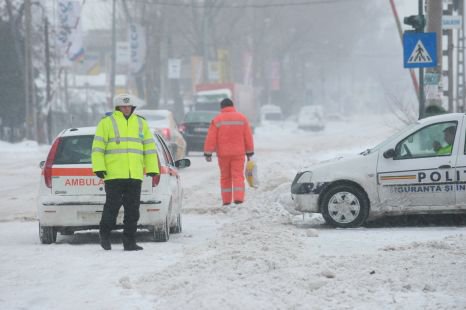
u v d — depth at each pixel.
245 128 38.25
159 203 27.31
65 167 27.59
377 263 20.84
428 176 30.19
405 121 63.75
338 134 157.38
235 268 20.41
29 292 19.20
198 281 18.95
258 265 20.50
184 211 38.25
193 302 17.05
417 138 30.61
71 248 26.47
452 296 17.34
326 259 21.88
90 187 27.47
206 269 20.53
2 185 55.00
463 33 76.81
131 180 25.48
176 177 30.72
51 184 27.56
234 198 37.84
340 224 30.53
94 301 18.08
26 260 23.73
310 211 30.84
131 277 20.62
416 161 30.30
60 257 24.23
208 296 17.31
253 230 27.98
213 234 30.41
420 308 16.53
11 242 28.88
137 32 148.12
